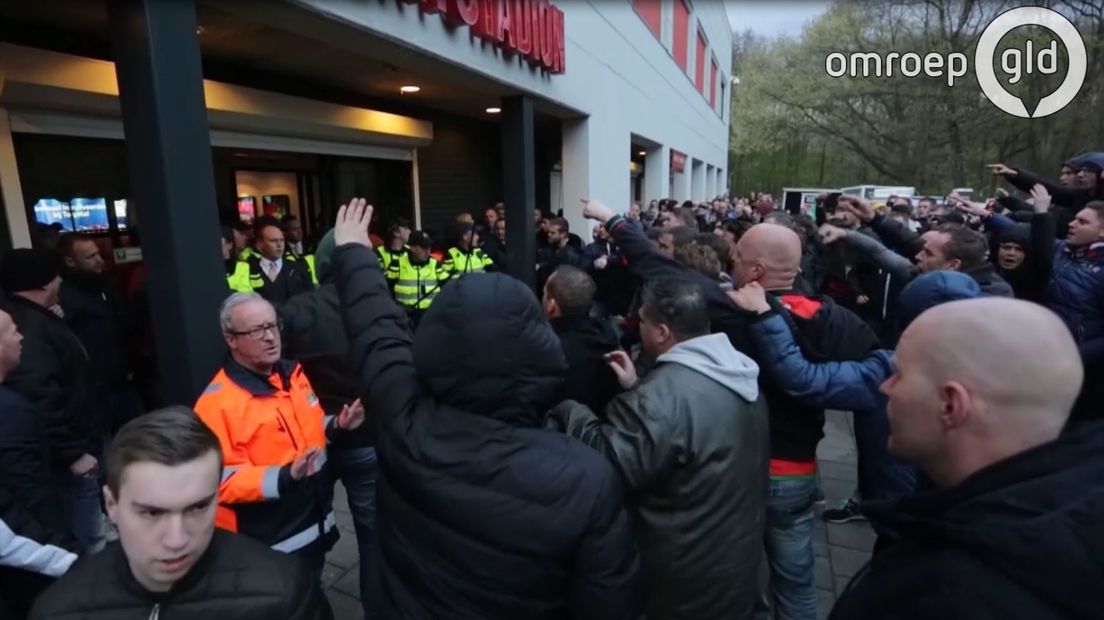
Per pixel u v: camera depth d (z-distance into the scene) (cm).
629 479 156
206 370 257
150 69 233
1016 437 81
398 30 379
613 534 120
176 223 243
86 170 448
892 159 2938
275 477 171
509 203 631
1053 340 81
